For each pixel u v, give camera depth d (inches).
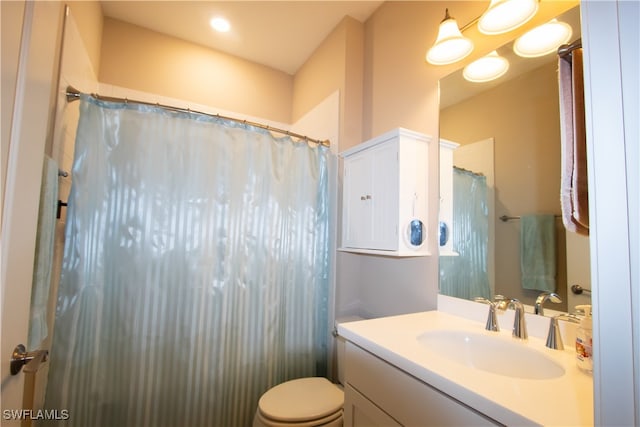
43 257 36.0
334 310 71.2
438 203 53.6
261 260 64.3
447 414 26.7
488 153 46.1
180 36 87.9
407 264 59.6
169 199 56.0
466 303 47.3
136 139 54.4
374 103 72.4
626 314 12.7
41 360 26.6
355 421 38.7
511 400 23.1
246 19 79.4
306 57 95.8
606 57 13.9
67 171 52.8
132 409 51.2
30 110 26.0
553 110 38.6
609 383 13.1
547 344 35.0
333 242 73.5
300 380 59.2
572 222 26.4
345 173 67.2
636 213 12.6
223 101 94.3
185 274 56.3
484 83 47.4
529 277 39.9
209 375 57.0
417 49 60.7
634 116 12.8
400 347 33.9
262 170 65.7
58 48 47.2
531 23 41.6
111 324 50.9
